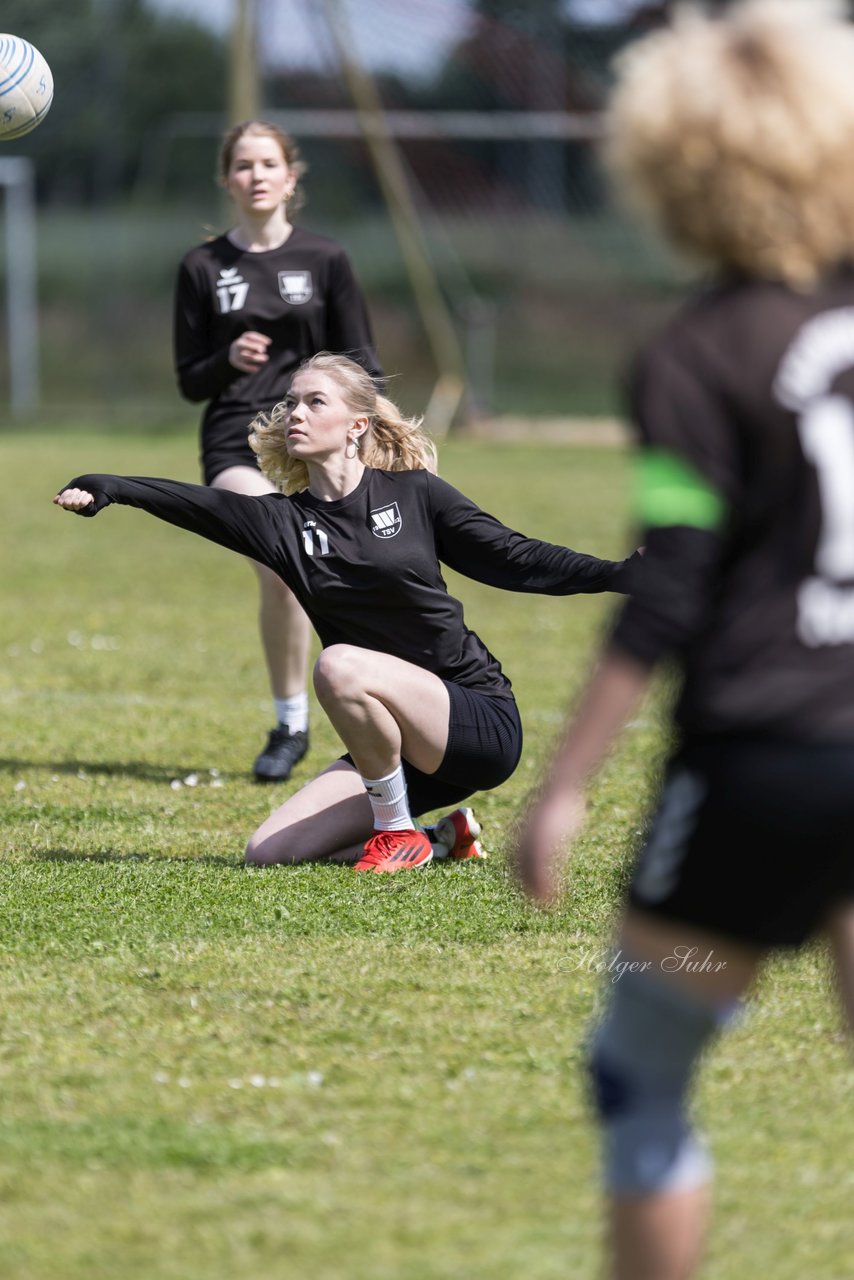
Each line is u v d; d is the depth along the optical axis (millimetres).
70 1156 10516
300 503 17562
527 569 17156
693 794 7738
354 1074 11883
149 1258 9273
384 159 74000
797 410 7477
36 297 105688
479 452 72812
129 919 15492
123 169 121688
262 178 22922
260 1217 9758
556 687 29047
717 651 7672
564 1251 9359
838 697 7555
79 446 73375
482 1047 12406
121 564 44094
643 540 7602
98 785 21594
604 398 90688
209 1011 13117
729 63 7641
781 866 7613
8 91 22594
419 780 18219
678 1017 7949
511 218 96062
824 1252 9367
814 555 7535
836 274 7820
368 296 97750
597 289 95188
